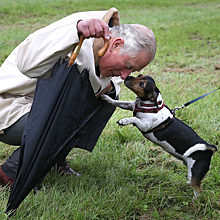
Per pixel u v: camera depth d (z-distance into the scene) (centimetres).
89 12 295
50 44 244
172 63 780
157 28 1151
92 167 354
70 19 278
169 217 297
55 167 333
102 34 243
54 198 291
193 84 632
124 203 298
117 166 357
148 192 320
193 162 317
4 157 379
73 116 261
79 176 332
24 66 249
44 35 247
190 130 322
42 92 250
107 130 433
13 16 1298
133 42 256
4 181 308
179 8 1708
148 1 1828
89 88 260
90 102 268
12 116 285
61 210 278
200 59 811
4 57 739
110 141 414
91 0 1750
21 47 249
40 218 265
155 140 321
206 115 490
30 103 292
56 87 245
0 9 1388
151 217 297
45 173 266
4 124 286
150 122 309
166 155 393
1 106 288
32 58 245
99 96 309
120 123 304
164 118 311
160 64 769
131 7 1650
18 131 288
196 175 317
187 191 334
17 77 288
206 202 316
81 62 263
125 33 258
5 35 959
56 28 248
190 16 1449
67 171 338
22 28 1096
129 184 330
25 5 1512
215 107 521
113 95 317
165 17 1388
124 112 482
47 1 1672
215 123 475
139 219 294
